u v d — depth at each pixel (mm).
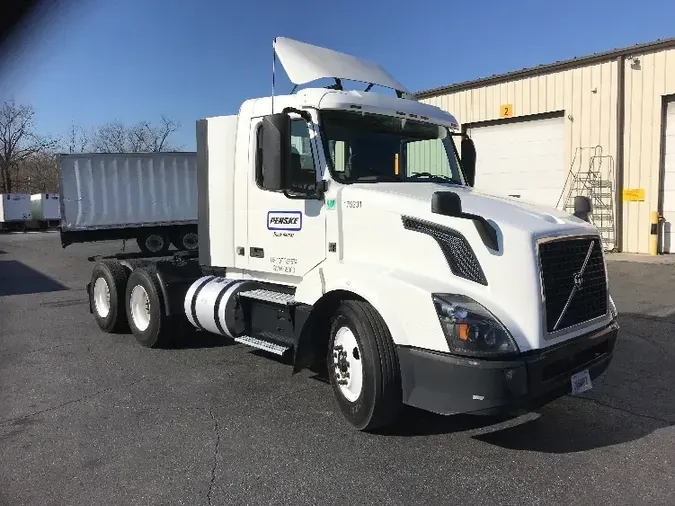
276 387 5742
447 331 3895
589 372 4309
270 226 5691
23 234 38000
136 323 7574
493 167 18094
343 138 5227
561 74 15977
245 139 5926
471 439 4469
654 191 14453
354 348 4562
